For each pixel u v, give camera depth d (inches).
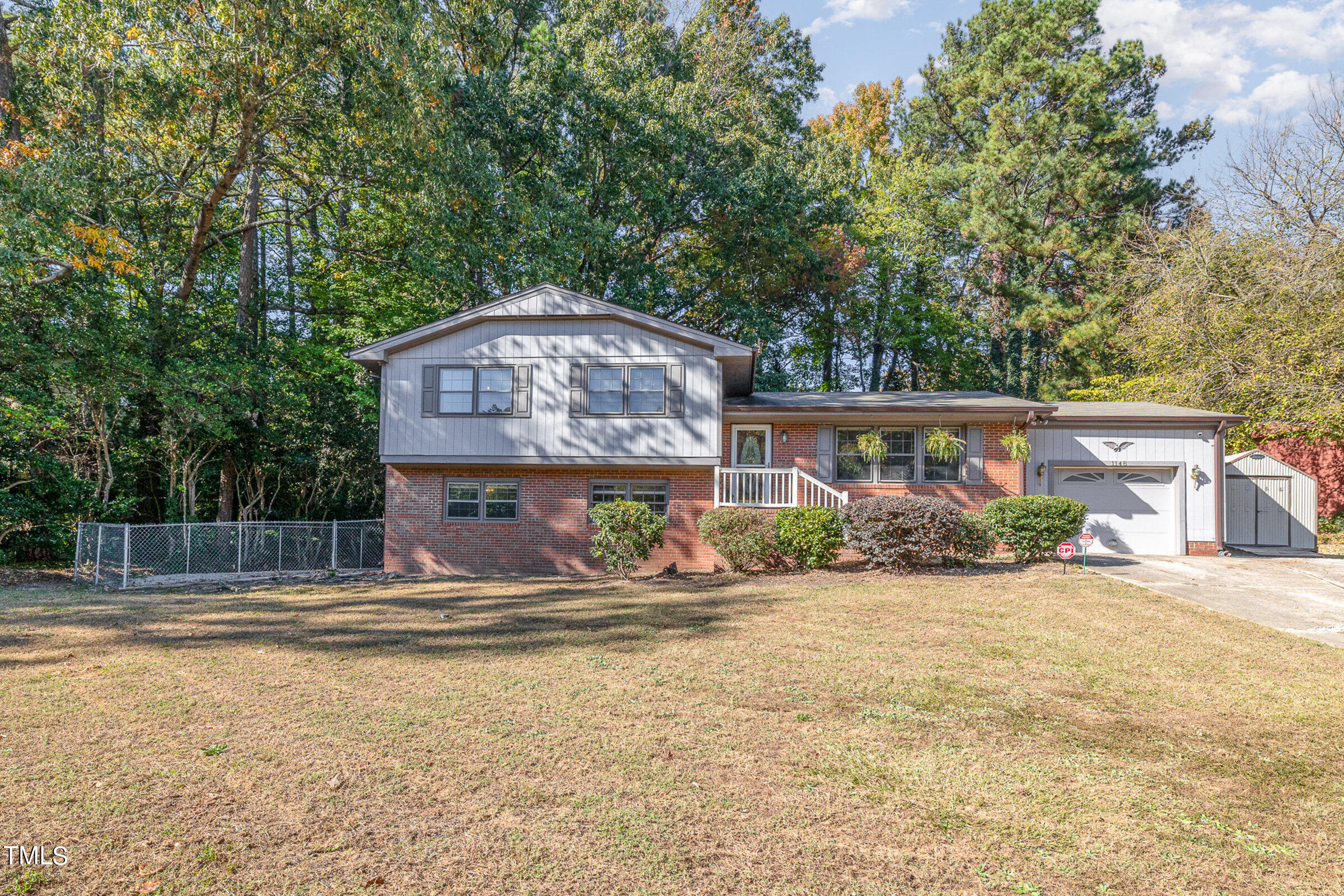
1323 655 351.3
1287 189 984.3
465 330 728.3
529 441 715.4
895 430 737.0
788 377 1382.9
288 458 942.4
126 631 424.5
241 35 685.3
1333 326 890.1
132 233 853.2
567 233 1007.6
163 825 189.9
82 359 726.5
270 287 1126.4
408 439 725.9
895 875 171.5
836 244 1429.6
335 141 836.0
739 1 1419.8
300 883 164.2
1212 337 1007.0
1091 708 284.2
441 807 202.4
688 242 1357.0
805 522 603.2
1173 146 1443.2
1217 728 265.0
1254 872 174.2
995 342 1533.0
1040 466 726.5
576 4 1186.0
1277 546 823.1
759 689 307.3
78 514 785.6
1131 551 721.6
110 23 678.5
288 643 393.1
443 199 886.4
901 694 299.3
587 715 276.8
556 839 185.9
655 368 707.4
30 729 259.4
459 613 476.1
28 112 797.9
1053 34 1369.3
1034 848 184.5
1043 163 1278.3
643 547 644.1
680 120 1108.5
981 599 471.2
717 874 171.3
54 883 162.4
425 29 858.1
